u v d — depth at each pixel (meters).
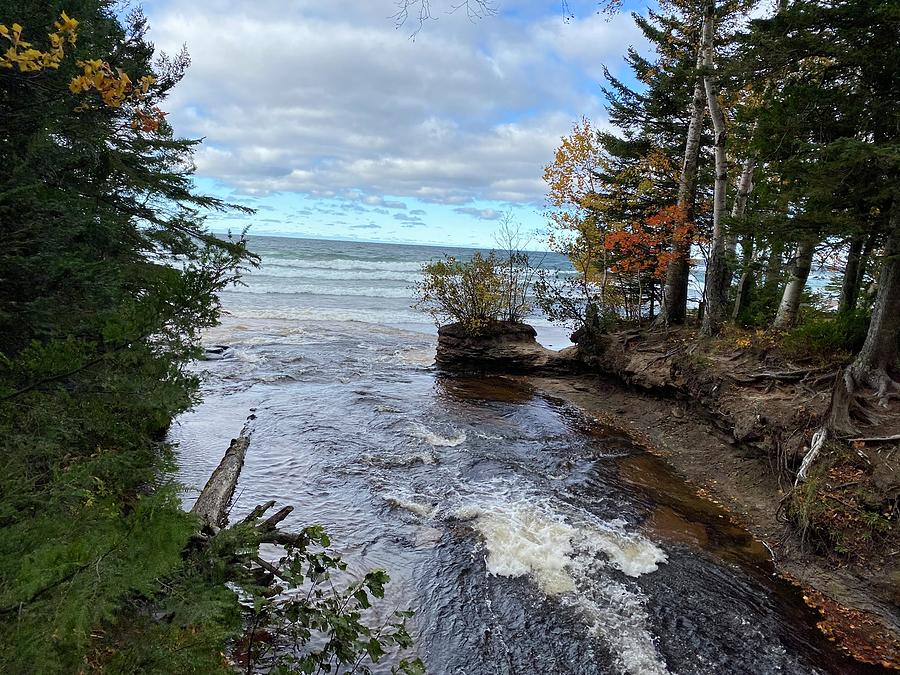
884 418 7.37
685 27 13.73
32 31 3.75
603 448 10.47
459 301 18.34
